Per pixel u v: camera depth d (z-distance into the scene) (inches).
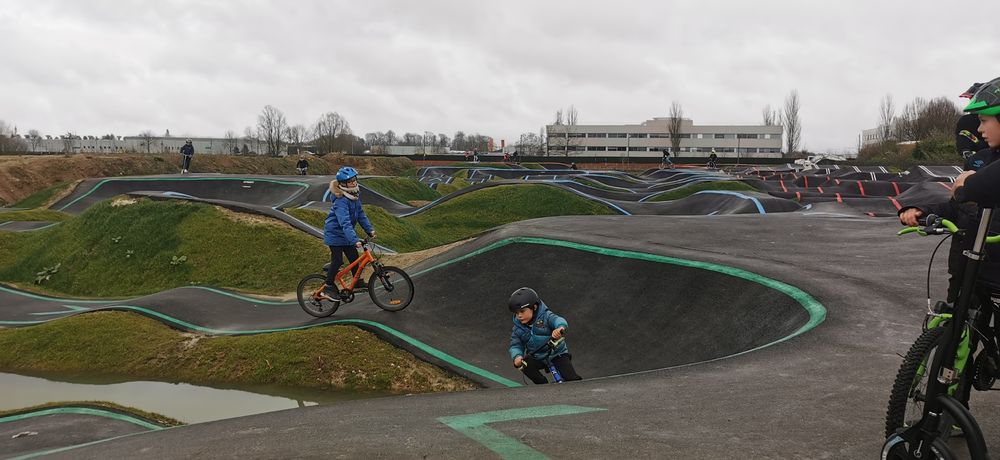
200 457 136.9
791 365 200.2
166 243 677.3
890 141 2898.6
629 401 168.2
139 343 412.5
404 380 342.3
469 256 470.6
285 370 358.9
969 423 96.0
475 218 1074.1
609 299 378.9
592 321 369.7
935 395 101.9
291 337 382.6
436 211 1113.4
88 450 167.0
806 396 164.1
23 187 1552.7
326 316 419.8
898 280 311.6
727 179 1286.9
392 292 425.1
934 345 106.7
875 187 1068.5
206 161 2113.7
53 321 455.5
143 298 513.0
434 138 5492.1
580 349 350.9
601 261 414.6
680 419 148.3
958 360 102.4
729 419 146.9
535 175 2149.4
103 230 719.7
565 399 174.6
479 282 435.8
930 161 2290.8
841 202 780.0
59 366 399.9
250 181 1309.1
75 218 776.9
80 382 376.2
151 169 1911.9
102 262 677.3
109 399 345.1
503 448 129.5
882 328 239.9
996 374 107.6
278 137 3324.3
